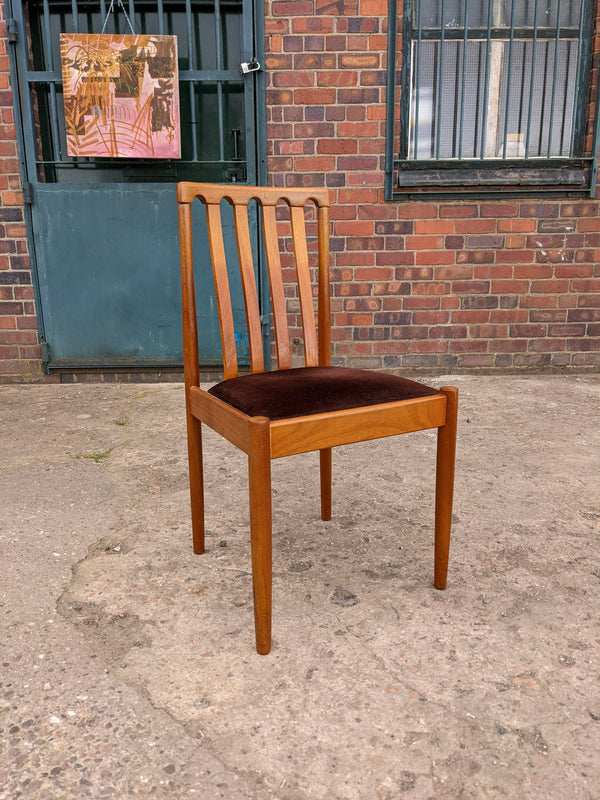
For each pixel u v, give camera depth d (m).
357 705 1.14
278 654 1.29
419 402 1.35
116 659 1.27
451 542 1.75
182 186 1.43
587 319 3.58
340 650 1.30
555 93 3.46
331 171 3.36
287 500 2.05
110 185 3.28
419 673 1.23
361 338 3.56
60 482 2.19
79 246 3.35
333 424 1.26
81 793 0.97
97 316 3.45
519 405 3.08
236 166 3.45
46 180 3.40
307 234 3.42
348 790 0.97
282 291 1.63
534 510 1.95
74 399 3.25
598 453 2.45
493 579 1.56
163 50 3.15
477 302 3.54
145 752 1.04
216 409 1.38
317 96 3.27
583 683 1.20
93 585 1.54
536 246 3.48
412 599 1.48
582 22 3.31
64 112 3.22
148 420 2.89
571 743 1.06
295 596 1.50
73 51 3.12
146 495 2.08
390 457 2.43
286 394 1.30
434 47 3.37
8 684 1.20
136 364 3.51
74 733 1.08
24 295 3.43
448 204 3.41
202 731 1.08
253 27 3.17
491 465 2.33
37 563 1.65
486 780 0.99
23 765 1.02
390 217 3.42
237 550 1.72
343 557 1.68
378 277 3.49
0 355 3.51
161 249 3.37
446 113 3.46
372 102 3.28
